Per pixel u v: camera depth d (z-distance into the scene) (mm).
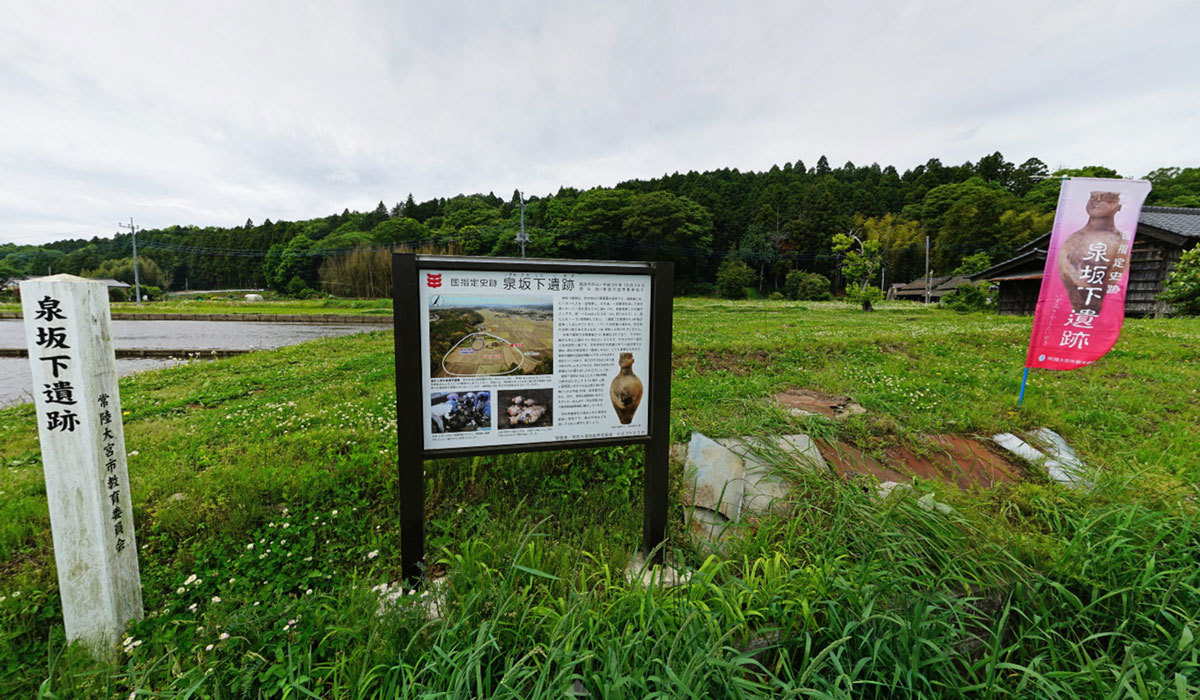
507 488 3846
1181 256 15805
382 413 5574
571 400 3018
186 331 24797
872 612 2457
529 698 1949
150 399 6805
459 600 2480
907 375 7191
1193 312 14133
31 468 4426
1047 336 5535
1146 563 2850
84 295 2260
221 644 2285
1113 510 3182
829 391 6285
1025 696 2270
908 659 2307
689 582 2465
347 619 2430
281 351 11703
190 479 3871
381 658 2193
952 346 9016
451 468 3859
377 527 3318
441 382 2801
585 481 3975
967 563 2867
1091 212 5230
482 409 2881
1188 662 2229
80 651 2312
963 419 5129
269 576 2875
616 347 3047
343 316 35438
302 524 3281
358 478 3758
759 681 2193
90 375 2287
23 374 12000
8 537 3148
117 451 2465
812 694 1954
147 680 2189
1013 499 3742
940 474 4113
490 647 2230
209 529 3248
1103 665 2344
